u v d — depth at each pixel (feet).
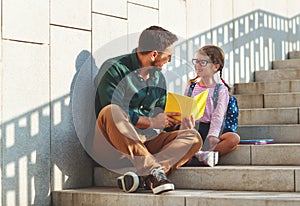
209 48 15.96
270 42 24.58
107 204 13.37
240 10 22.58
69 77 14.94
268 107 20.03
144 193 13.16
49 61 14.47
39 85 14.21
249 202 11.84
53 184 14.44
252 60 23.17
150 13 17.71
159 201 12.67
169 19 18.58
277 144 15.55
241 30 22.58
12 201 13.51
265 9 24.35
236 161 15.51
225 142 15.26
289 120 18.40
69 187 14.80
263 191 13.28
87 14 15.52
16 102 13.67
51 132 14.44
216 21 21.08
